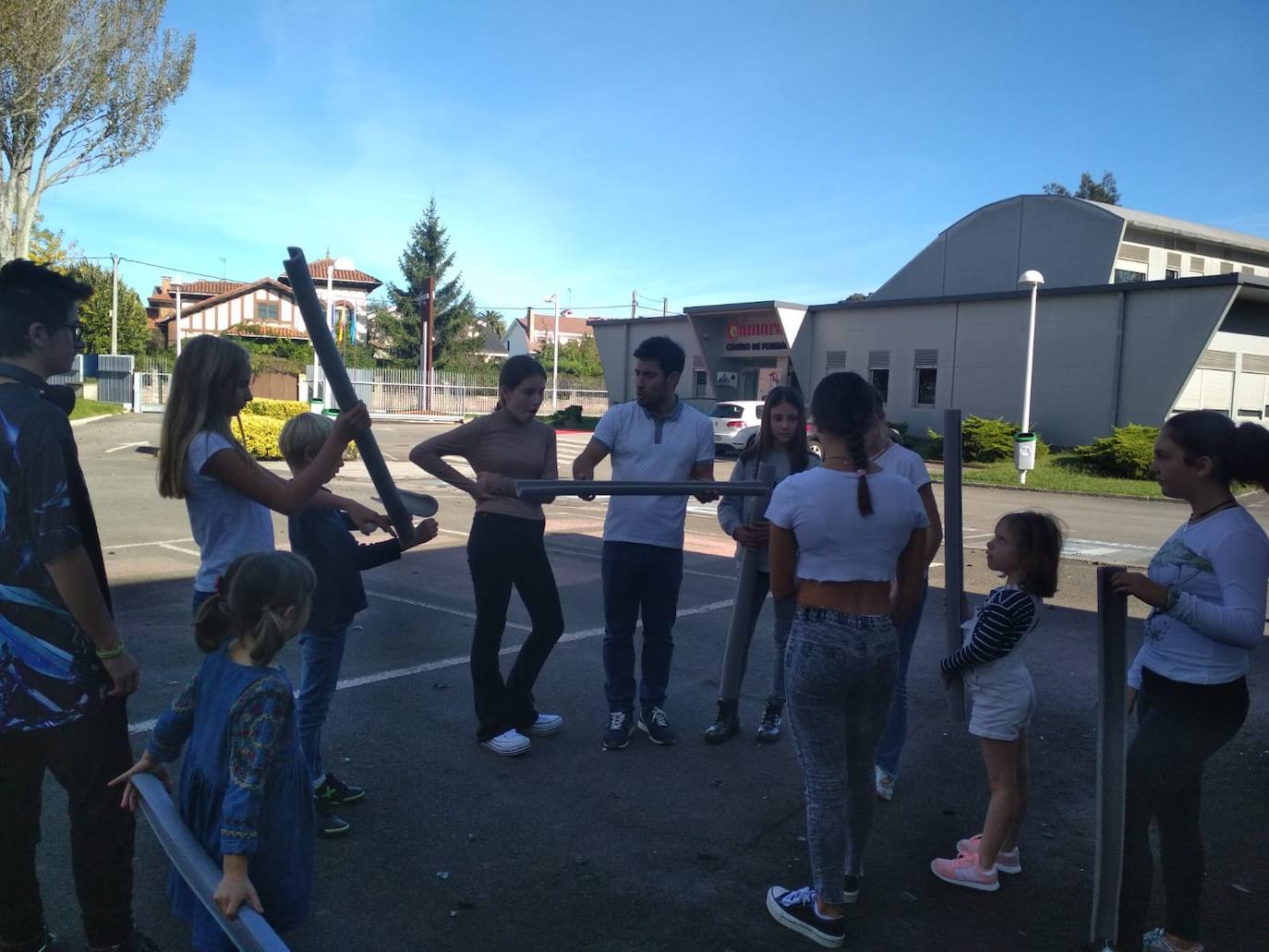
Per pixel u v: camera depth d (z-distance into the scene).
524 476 4.47
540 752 4.63
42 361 2.39
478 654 4.51
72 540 2.33
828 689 3.00
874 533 2.96
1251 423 2.73
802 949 3.04
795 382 31.50
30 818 2.52
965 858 3.51
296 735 2.44
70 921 3.04
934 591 8.65
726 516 4.85
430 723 4.94
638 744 4.77
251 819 2.22
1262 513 16.20
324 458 2.94
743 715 5.25
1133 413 23.62
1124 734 2.78
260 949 1.89
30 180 23.25
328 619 3.70
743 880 3.46
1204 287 22.08
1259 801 4.27
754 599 4.81
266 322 60.53
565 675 5.84
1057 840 3.86
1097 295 24.14
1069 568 10.24
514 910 3.21
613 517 4.70
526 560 4.49
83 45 21.95
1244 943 3.12
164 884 3.32
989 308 26.56
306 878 2.47
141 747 4.45
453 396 45.50
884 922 3.22
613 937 3.07
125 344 53.31
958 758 4.71
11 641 2.35
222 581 2.44
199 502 2.95
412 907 3.21
